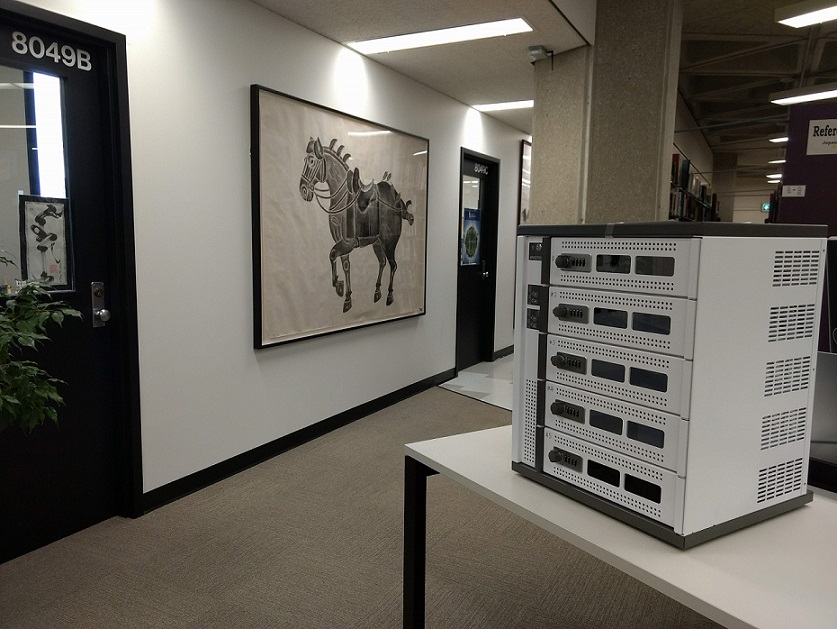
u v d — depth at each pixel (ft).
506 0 9.62
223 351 9.47
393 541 7.72
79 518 7.79
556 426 3.97
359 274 12.68
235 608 6.23
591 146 12.50
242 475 9.81
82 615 6.04
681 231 3.11
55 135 7.16
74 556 7.18
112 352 8.03
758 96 22.62
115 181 7.68
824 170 4.53
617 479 3.57
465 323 18.53
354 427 12.62
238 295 9.68
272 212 10.12
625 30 11.94
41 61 6.91
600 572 7.18
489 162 18.74
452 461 4.52
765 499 3.57
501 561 7.39
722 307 3.15
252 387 10.13
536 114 13.38
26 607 6.15
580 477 3.82
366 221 12.76
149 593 6.46
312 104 10.82
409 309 14.80
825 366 4.11
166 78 8.20
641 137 11.99
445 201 16.30
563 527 3.47
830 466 4.11
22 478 7.10
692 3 14.05
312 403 11.69
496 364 19.54
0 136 6.62
